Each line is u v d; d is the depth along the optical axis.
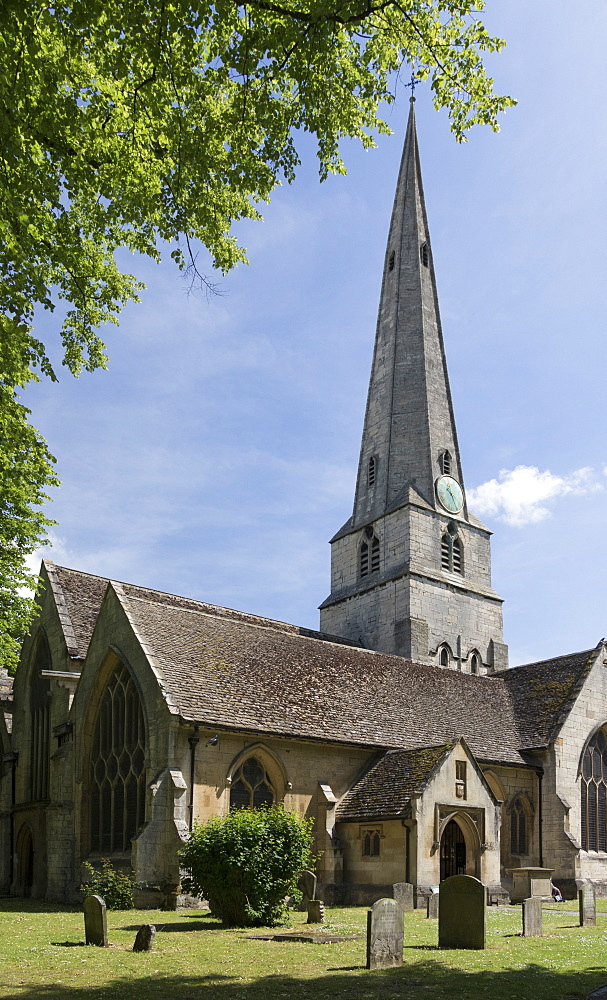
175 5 12.27
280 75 14.09
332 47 13.42
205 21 12.55
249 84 14.45
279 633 34.34
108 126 14.90
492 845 26.83
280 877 18.48
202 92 14.48
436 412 55.34
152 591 37.44
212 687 26.53
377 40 14.67
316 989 11.04
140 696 25.78
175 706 24.31
